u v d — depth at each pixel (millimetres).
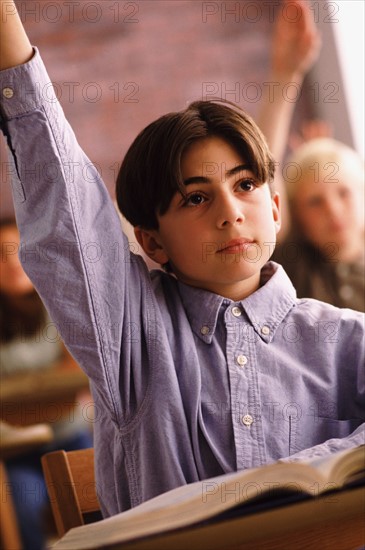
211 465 1426
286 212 4531
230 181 1449
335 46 5699
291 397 1469
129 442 1446
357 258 4414
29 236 1399
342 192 4523
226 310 1515
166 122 1490
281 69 4074
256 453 1423
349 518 964
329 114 5746
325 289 4309
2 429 2893
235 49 5766
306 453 1237
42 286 1407
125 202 1562
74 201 1395
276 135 4309
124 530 926
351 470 992
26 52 1355
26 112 1354
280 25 3770
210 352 1497
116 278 1436
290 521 925
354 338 1533
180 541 894
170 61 5754
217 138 1458
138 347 1446
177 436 1420
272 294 1543
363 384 1506
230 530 906
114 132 5738
